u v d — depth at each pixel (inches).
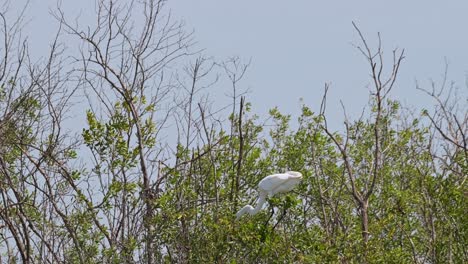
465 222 1473.9
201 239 1375.5
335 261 1366.9
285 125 1764.3
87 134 1473.9
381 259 1414.9
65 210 1427.2
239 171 1512.1
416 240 1568.7
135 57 1610.5
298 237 1456.7
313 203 1683.1
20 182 1471.5
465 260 1465.3
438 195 1505.9
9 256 1473.9
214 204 1417.3
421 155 1716.3
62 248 1413.6
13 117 1467.8
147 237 1402.6
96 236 1402.6
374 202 1662.2
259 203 1333.7
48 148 1467.8
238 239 1373.0
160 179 1462.8
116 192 1427.2
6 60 1483.8
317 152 1745.8
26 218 1411.2
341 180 1688.0
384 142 1770.4
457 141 1611.7
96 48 1590.8
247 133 1657.2
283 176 1327.5
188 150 1539.1
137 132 1520.7
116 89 1566.2
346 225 1604.3
